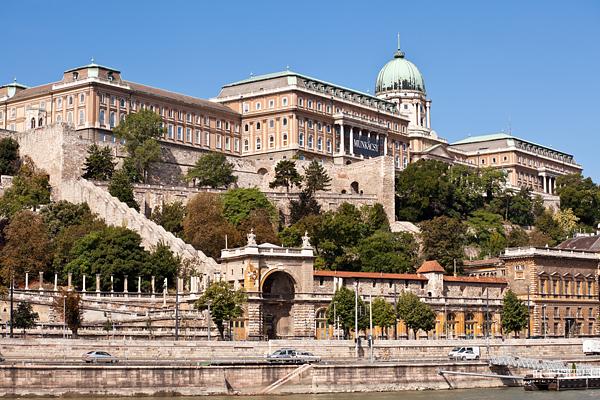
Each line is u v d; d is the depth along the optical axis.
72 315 162.38
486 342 178.12
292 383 144.75
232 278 189.50
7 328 167.88
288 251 190.12
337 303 183.62
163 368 136.38
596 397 146.75
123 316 183.75
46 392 131.12
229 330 180.75
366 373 149.88
